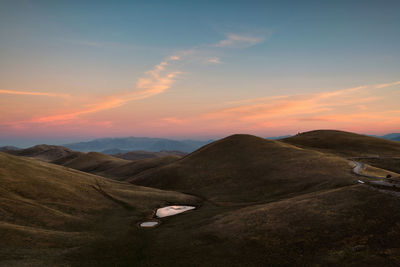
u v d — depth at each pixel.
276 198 58.81
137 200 68.19
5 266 26.95
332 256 26.22
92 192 66.69
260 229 35.91
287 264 27.09
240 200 65.19
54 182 63.44
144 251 35.97
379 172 64.12
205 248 34.16
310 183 62.75
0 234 34.06
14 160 69.94
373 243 26.28
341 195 39.38
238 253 31.41
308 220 34.59
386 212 30.88
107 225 48.50
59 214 48.06
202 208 62.47
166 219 54.56
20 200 48.84
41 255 31.42
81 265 30.62
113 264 31.59
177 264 30.75
